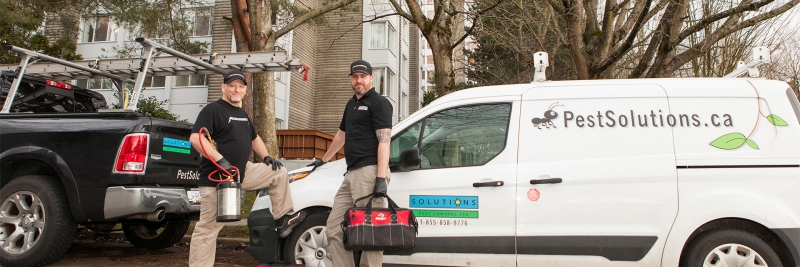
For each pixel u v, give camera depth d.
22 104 6.78
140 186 5.18
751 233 4.21
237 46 12.20
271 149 11.56
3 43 15.32
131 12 13.23
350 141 4.21
